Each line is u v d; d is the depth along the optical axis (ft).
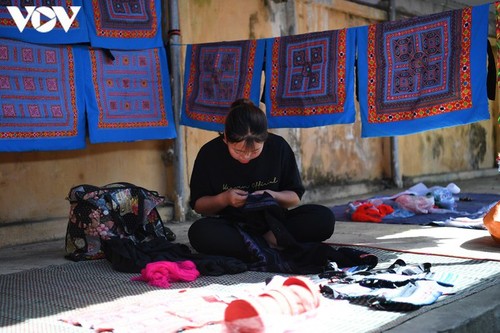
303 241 13.55
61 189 18.51
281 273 12.04
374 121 16.89
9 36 16.08
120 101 18.53
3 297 10.91
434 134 36.99
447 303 9.41
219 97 19.30
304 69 18.06
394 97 16.62
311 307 7.79
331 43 17.58
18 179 17.49
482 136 42.63
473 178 40.09
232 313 7.57
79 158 18.93
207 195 13.62
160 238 14.60
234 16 23.73
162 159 21.35
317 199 27.45
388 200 21.45
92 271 13.00
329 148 28.71
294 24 26.30
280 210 12.84
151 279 11.47
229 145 12.13
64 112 17.24
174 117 20.70
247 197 12.66
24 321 9.38
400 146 33.24
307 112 18.02
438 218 19.13
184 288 11.12
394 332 8.13
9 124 16.10
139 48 18.83
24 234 17.30
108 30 18.06
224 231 12.71
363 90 17.04
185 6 21.42
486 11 15.23
